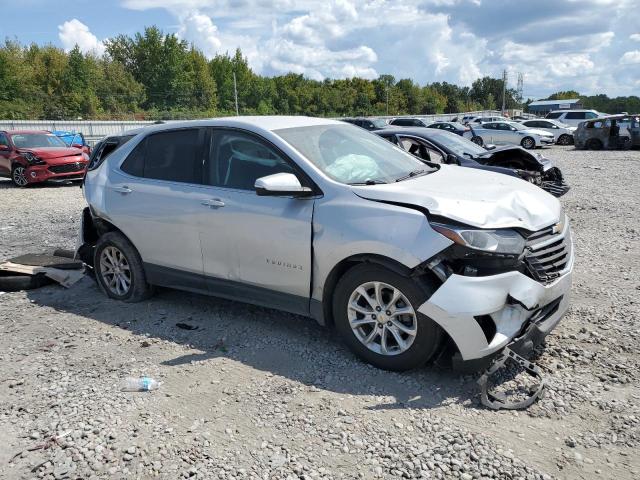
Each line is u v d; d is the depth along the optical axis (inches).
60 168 598.2
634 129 957.2
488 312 129.6
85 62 2886.3
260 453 114.2
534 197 155.6
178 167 186.1
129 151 202.5
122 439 120.9
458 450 112.3
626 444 112.4
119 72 3090.6
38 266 239.5
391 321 142.1
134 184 194.9
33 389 144.9
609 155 863.1
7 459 116.0
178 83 3366.1
